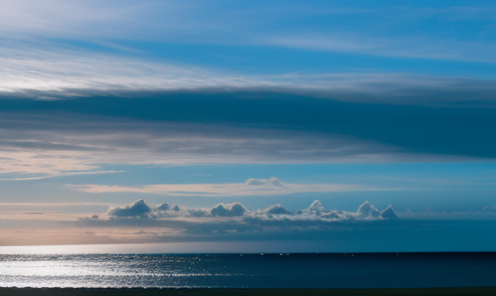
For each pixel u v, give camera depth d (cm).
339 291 4166
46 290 3959
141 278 11550
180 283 9738
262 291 4134
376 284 9000
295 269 18312
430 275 12431
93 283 9462
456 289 4366
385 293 4047
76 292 3847
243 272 15725
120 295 3738
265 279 11238
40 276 12281
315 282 9869
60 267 19750
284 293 4009
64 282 9675
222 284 9412
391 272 14738
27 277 11725
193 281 10444
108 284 9238
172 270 17550
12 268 18350
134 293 3853
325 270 17012
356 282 9694
